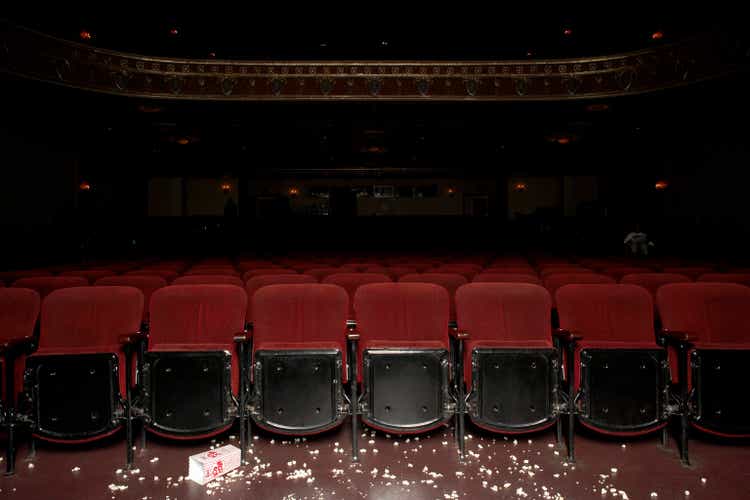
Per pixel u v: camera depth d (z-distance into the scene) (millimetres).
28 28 9227
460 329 3406
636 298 3494
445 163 17703
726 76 9398
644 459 3061
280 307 3436
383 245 17438
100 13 9945
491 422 3107
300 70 11336
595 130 14172
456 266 6207
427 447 3248
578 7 10219
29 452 3111
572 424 3070
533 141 15867
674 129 13070
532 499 2604
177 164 17047
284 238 17344
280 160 17344
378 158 17516
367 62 11383
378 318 3475
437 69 11367
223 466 2873
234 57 11789
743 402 3051
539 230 17875
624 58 10852
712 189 12109
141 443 3275
